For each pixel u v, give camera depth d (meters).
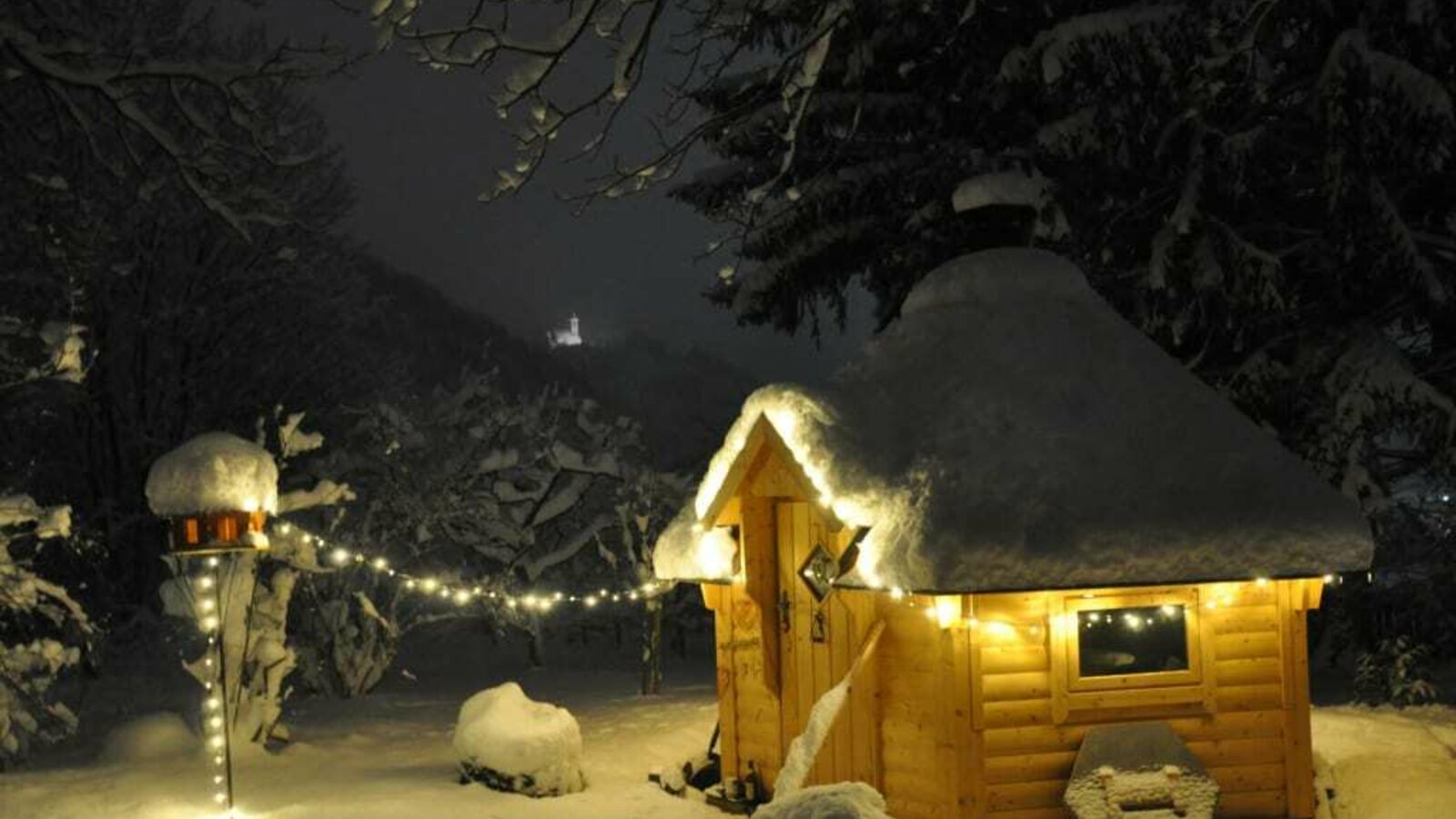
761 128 18.27
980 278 9.94
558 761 10.34
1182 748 8.29
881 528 8.45
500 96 8.05
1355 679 14.07
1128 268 17.33
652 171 8.95
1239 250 15.12
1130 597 8.44
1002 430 8.73
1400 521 15.99
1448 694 13.86
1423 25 13.73
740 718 10.56
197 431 23.80
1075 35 15.10
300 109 23.62
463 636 22.58
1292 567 8.47
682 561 10.93
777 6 9.18
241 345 24.25
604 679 19.03
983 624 8.21
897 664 8.73
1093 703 8.33
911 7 16.97
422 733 14.04
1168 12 14.98
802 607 9.74
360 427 20.03
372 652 17.69
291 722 14.96
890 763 8.79
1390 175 15.15
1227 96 15.24
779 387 9.34
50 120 17.33
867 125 18.64
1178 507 8.45
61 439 22.72
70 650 12.59
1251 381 15.32
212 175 13.58
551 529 21.66
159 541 23.14
